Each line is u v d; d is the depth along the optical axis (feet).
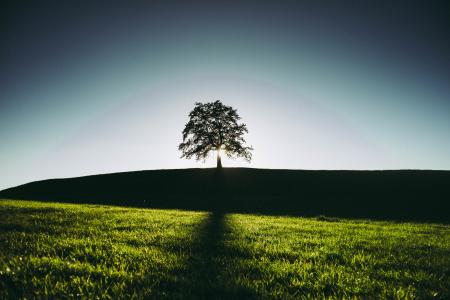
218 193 153.07
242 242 31.58
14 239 28.55
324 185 163.32
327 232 44.73
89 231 35.70
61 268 19.75
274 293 16.90
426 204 119.75
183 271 20.71
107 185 175.73
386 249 31.91
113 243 28.99
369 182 164.86
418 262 25.85
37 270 19.34
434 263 25.66
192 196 145.28
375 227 57.06
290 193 151.43
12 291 15.76
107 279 18.37
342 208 110.63
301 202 126.21
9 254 22.44
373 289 18.39
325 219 73.56
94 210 62.18
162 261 22.48
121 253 24.63
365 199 133.18
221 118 180.75
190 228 41.29
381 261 25.61
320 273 21.15
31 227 36.68
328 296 17.29
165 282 18.20
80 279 17.97
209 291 17.01
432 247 34.42
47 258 21.83
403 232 50.60
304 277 20.01
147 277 18.49
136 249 26.58
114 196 145.18
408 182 162.09
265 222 55.36
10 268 19.22
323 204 120.88
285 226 49.47
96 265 21.27
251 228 44.80
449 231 55.31
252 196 144.97
